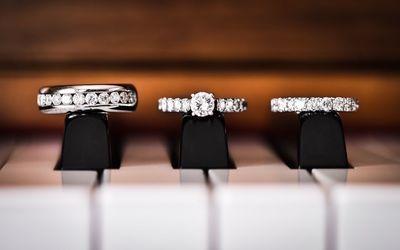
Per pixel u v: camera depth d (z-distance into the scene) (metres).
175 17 0.25
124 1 0.25
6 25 0.25
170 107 0.19
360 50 0.25
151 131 0.25
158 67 0.25
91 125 0.20
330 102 0.20
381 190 0.17
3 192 0.17
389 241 0.17
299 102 0.20
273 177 0.18
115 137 0.24
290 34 0.25
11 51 0.25
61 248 0.17
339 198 0.17
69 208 0.17
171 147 0.23
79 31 0.25
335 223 0.17
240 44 0.25
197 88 0.25
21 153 0.22
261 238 0.17
